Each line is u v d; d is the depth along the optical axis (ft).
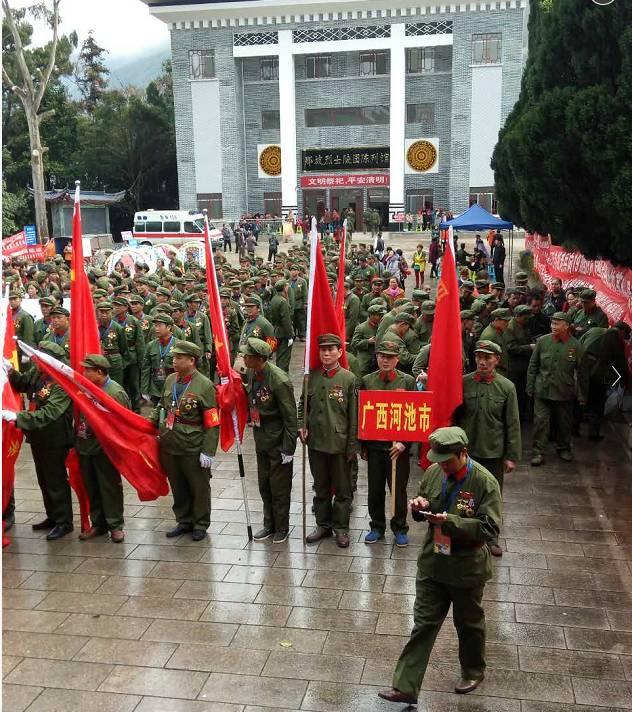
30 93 103.04
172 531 24.68
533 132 32.32
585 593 20.58
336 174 145.07
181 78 142.72
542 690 16.47
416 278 82.99
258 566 22.41
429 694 16.38
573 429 35.01
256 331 39.29
